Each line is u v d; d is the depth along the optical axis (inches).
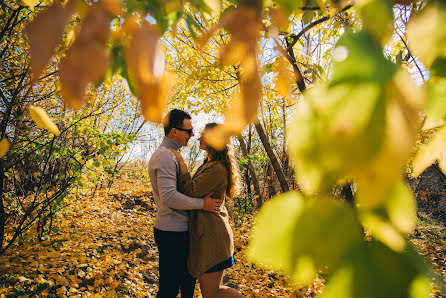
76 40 8.8
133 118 436.5
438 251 253.8
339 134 6.3
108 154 164.7
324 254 6.9
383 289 6.7
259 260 7.3
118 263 178.9
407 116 6.4
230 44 10.3
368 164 5.9
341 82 7.0
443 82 8.3
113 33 9.1
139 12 11.2
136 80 8.7
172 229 87.1
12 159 144.9
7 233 174.4
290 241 7.2
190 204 85.3
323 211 6.7
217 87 283.1
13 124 126.5
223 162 93.6
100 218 270.2
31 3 21.8
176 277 88.5
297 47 41.0
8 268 143.0
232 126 10.1
